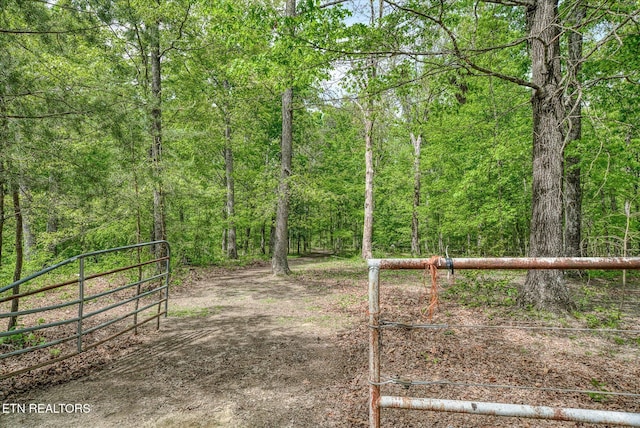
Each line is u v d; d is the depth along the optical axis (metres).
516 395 3.22
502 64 10.91
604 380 3.50
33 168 5.11
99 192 5.97
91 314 4.11
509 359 4.06
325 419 2.96
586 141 8.04
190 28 10.84
